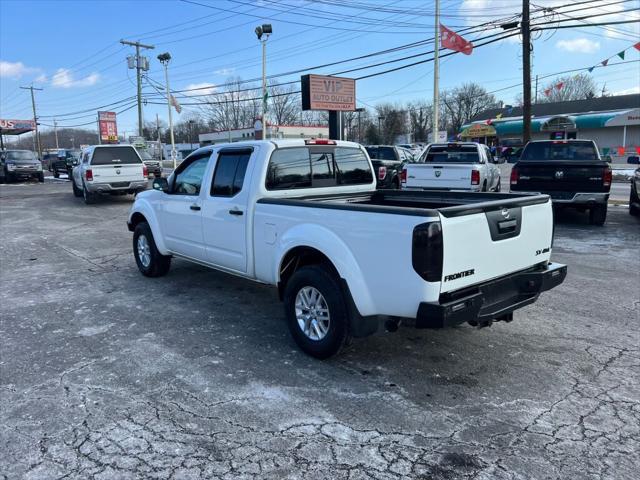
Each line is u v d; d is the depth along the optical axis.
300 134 65.06
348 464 2.82
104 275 7.29
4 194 21.33
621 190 19.03
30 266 8.00
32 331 4.99
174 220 6.17
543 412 3.35
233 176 5.12
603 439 3.04
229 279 6.93
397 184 16.92
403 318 3.58
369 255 3.64
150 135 100.94
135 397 3.60
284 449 2.96
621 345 4.47
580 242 9.13
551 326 4.96
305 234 4.10
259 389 3.71
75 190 19.66
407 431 3.14
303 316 4.32
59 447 3.00
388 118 81.25
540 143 11.83
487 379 3.84
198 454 2.92
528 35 19.64
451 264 3.41
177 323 5.16
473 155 13.00
